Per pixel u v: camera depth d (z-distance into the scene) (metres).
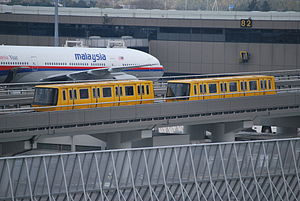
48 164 114.38
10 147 167.62
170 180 122.88
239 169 126.75
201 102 189.38
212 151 125.38
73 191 116.12
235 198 126.31
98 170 117.38
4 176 111.75
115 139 183.50
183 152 123.44
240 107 197.25
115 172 118.75
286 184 130.12
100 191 117.62
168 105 183.00
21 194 112.94
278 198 129.50
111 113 172.50
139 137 184.12
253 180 127.56
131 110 176.25
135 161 120.31
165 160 122.50
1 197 111.75
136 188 120.19
